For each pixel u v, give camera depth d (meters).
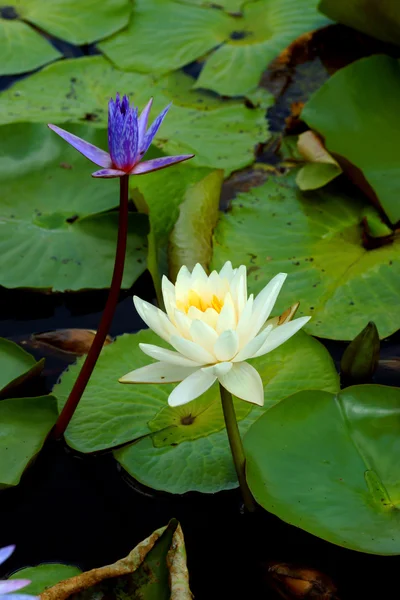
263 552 1.61
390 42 3.25
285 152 2.88
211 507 1.71
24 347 2.18
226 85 3.26
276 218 2.53
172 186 2.56
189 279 1.50
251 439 1.64
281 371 1.95
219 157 2.84
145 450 1.78
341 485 1.54
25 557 1.61
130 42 3.54
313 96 2.74
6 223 2.50
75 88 3.27
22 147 2.69
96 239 2.47
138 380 1.46
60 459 1.83
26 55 3.40
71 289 2.30
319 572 1.56
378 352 1.95
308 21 3.56
